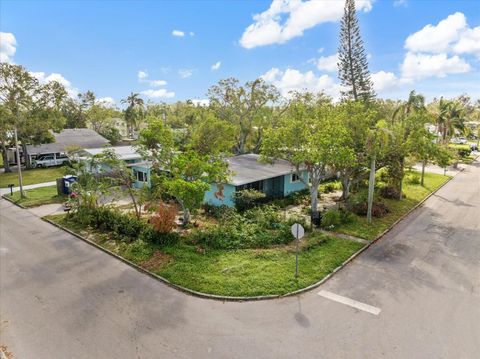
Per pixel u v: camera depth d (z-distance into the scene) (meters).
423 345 9.16
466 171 40.34
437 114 43.97
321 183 29.20
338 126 18.47
